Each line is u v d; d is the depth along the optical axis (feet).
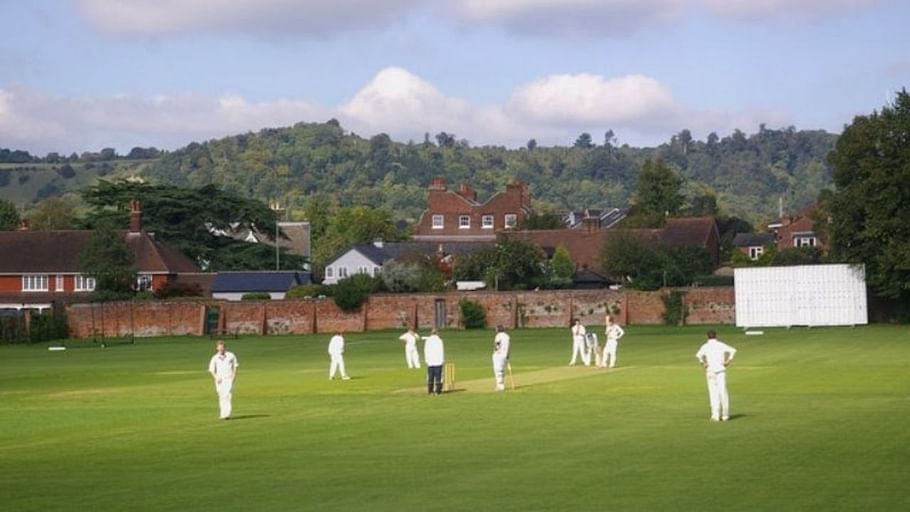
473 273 444.96
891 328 336.90
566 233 562.25
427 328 392.06
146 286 465.88
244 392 175.32
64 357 290.35
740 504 76.18
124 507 80.74
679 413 131.64
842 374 181.68
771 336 307.58
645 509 75.31
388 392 169.58
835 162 353.51
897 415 125.18
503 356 166.91
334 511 77.20
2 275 474.08
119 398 170.81
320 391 174.09
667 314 382.22
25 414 148.97
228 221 535.19
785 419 123.44
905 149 339.98
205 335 392.06
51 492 87.30
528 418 129.39
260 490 86.02
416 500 80.43
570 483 85.51
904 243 340.39
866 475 86.17
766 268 358.23
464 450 104.17
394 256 537.24
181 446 112.16
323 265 584.81
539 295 388.98
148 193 530.68
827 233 393.29
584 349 217.15
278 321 396.57
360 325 394.11
